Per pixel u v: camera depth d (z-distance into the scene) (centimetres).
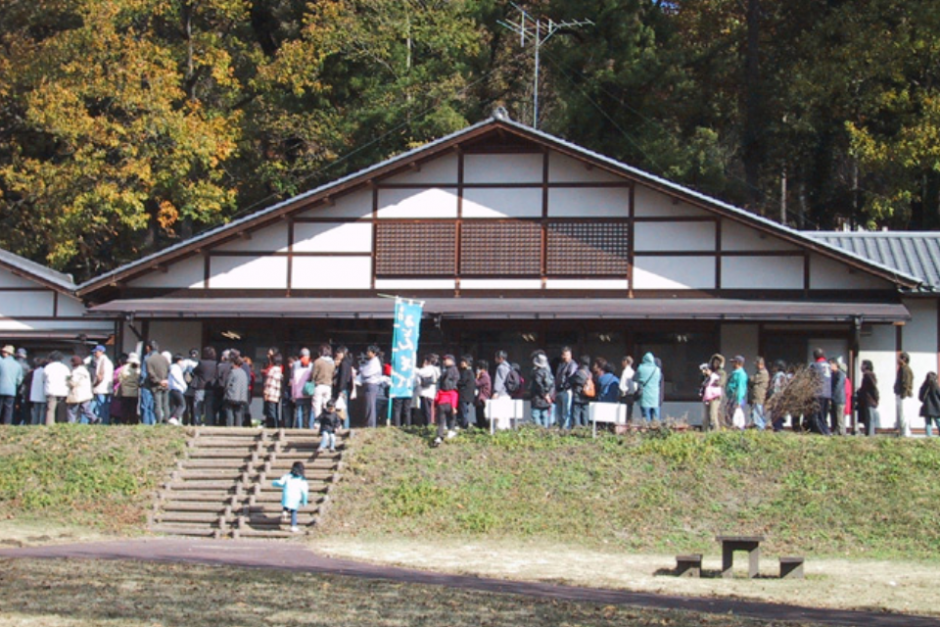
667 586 1862
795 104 4862
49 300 3631
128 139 4306
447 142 3309
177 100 4603
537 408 2889
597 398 2911
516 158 3338
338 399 2859
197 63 4569
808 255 3241
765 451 2655
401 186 3375
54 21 4669
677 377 3275
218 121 4459
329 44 4597
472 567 2042
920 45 4231
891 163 4328
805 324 3259
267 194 4938
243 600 1603
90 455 2747
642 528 2423
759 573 2014
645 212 3294
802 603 1717
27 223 4603
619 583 1891
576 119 4612
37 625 1418
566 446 2714
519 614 1551
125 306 3325
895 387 2916
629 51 4650
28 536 2342
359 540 2366
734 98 5184
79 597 1598
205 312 3278
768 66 5091
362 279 3375
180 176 4356
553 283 3309
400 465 2667
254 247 3419
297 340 3400
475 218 3344
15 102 4584
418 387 2962
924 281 3241
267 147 4962
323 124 4741
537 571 2009
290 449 2759
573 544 2347
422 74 4703
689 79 4884
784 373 2900
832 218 5106
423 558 2142
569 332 3309
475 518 2466
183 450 2758
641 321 3275
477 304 3241
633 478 2592
